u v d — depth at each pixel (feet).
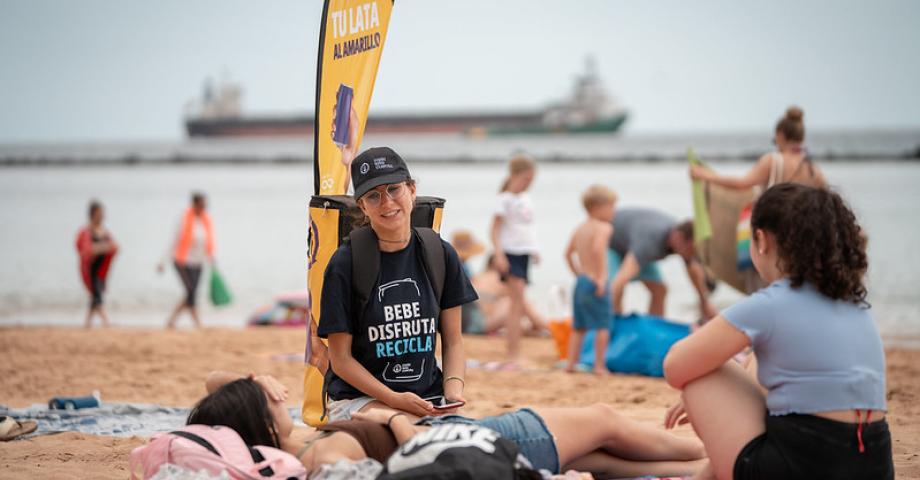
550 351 47.32
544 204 176.55
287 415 16.96
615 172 349.20
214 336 51.90
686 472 18.24
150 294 74.33
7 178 351.67
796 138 34.78
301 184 295.69
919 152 515.91
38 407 29.12
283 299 58.90
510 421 16.71
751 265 37.88
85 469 20.76
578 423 17.35
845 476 14.53
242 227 134.10
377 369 18.08
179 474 15.08
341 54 21.59
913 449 22.41
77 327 57.82
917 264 82.84
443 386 18.75
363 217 19.36
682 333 38.73
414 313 18.15
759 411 15.37
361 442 15.92
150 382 36.63
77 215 160.45
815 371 14.65
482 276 56.34
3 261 94.58
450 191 226.79
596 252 37.73
